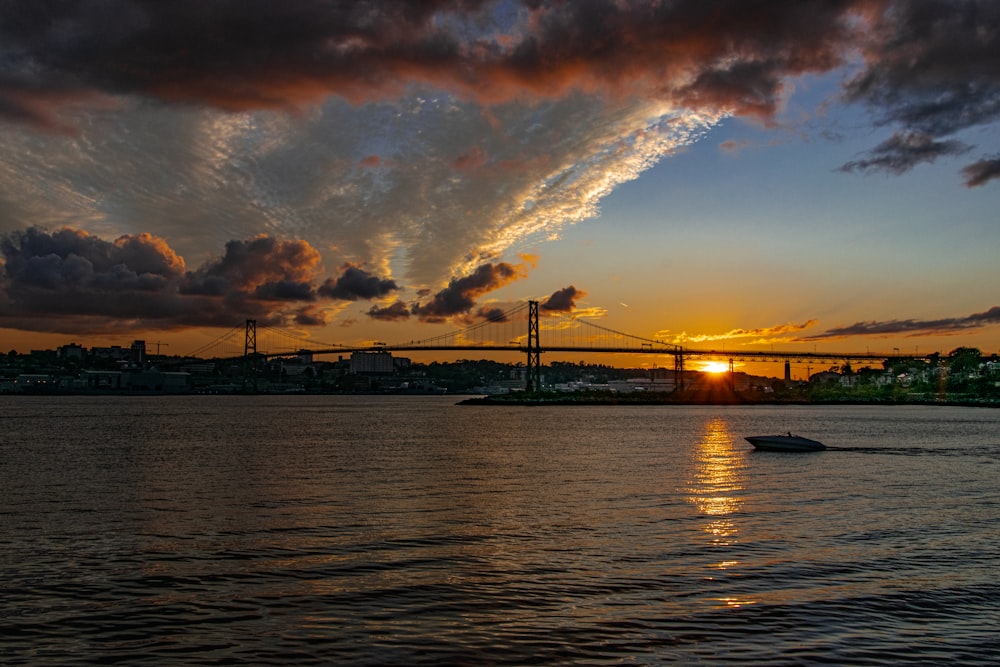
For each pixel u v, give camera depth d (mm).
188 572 21328
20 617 17547
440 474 44500
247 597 19047
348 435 82125
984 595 19297
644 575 20969
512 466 49188
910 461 53562
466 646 15938
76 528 27516
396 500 34188
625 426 104250
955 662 15297
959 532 26812
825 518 29625
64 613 17844
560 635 16562
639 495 35844
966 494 36500
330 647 15883
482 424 109062
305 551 23828
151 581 20422
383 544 24812
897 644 16125
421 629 16875
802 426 106312
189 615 17766
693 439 76500
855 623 17297
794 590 19656
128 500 34219
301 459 53969
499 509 31641
